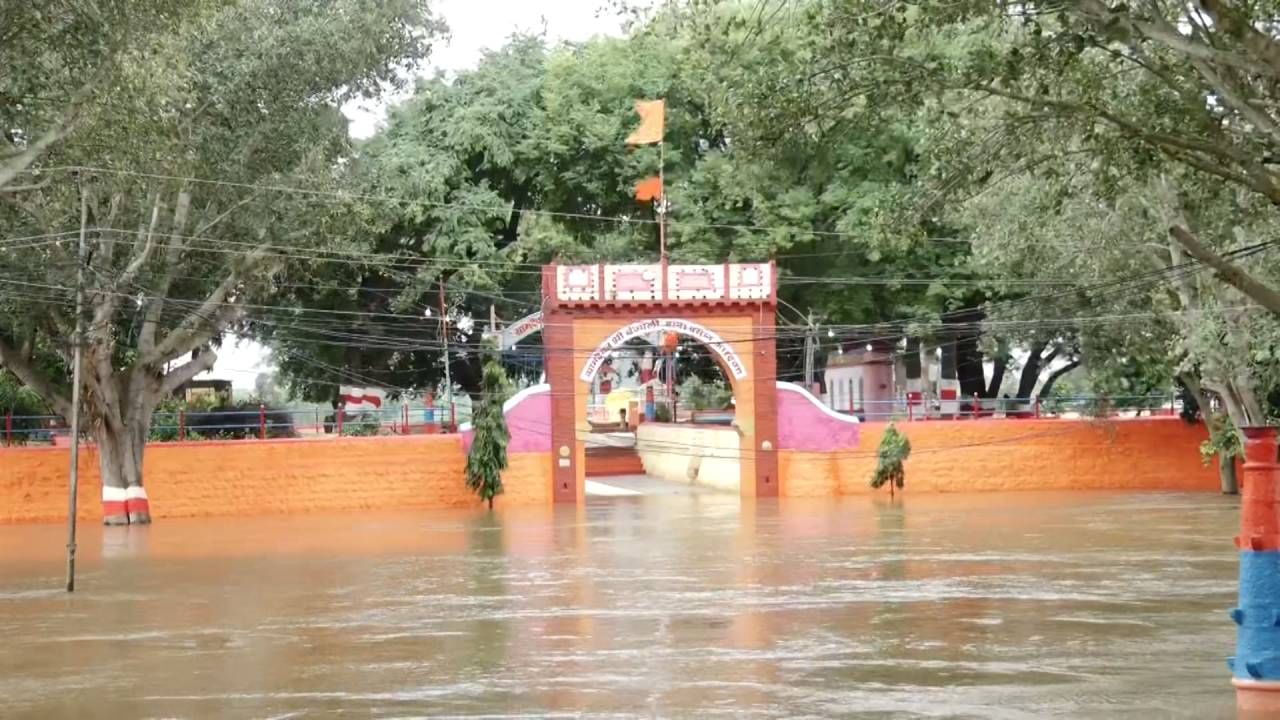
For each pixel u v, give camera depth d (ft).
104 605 91.50
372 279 203.10
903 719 50.57
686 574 103.09
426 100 200.64
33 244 133.08
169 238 150.51
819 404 190.60
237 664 66.80
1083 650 65.92
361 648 70.95
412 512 177.17
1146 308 169.99
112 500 162.09
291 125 145.48
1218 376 137.18
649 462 244.42
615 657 66.28
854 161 190.90
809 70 65.72
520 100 200.95
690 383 291.17
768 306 187.83
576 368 184.24
